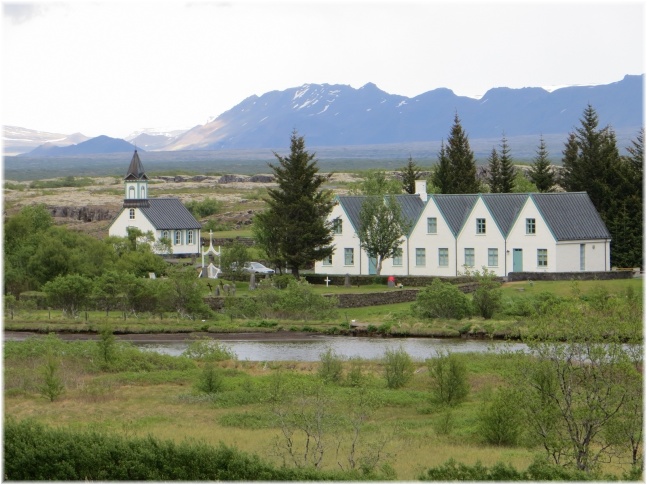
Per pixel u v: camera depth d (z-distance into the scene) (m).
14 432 49.25
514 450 56.12
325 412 58.84
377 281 136.38
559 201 134.75
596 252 134.62
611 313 56.06
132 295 113.69
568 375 52.78
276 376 69.88
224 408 68.94
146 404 70.19
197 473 47.25
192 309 111.94
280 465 50.44
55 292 114.31
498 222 133.75
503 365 77.81
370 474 47.97
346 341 99.19
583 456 50.53
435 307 106.25
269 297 113.94
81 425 62.47
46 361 78.00
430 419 65.56
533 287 119.69
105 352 84.12
